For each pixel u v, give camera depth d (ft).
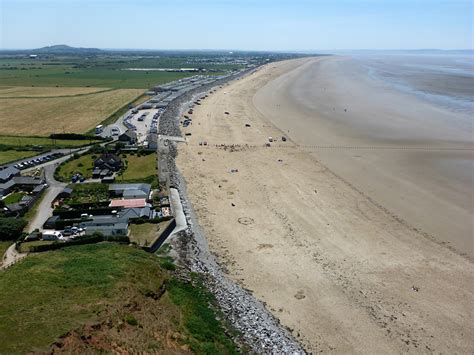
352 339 135.85
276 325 140.97
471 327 140.77
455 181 260.21
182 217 212.64
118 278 144.97
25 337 110.42
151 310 132.98
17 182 242.17
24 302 127.75
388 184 258.37
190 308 141.08
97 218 199.31
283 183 264.93
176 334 124.57
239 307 147.54
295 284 163.63
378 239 195.21
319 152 326.24
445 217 214.69
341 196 242.78
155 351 114.62
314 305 151.74
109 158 276.00
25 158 298.56
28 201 215.72
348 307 150.71
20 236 184.34
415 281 164.66
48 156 302.25
